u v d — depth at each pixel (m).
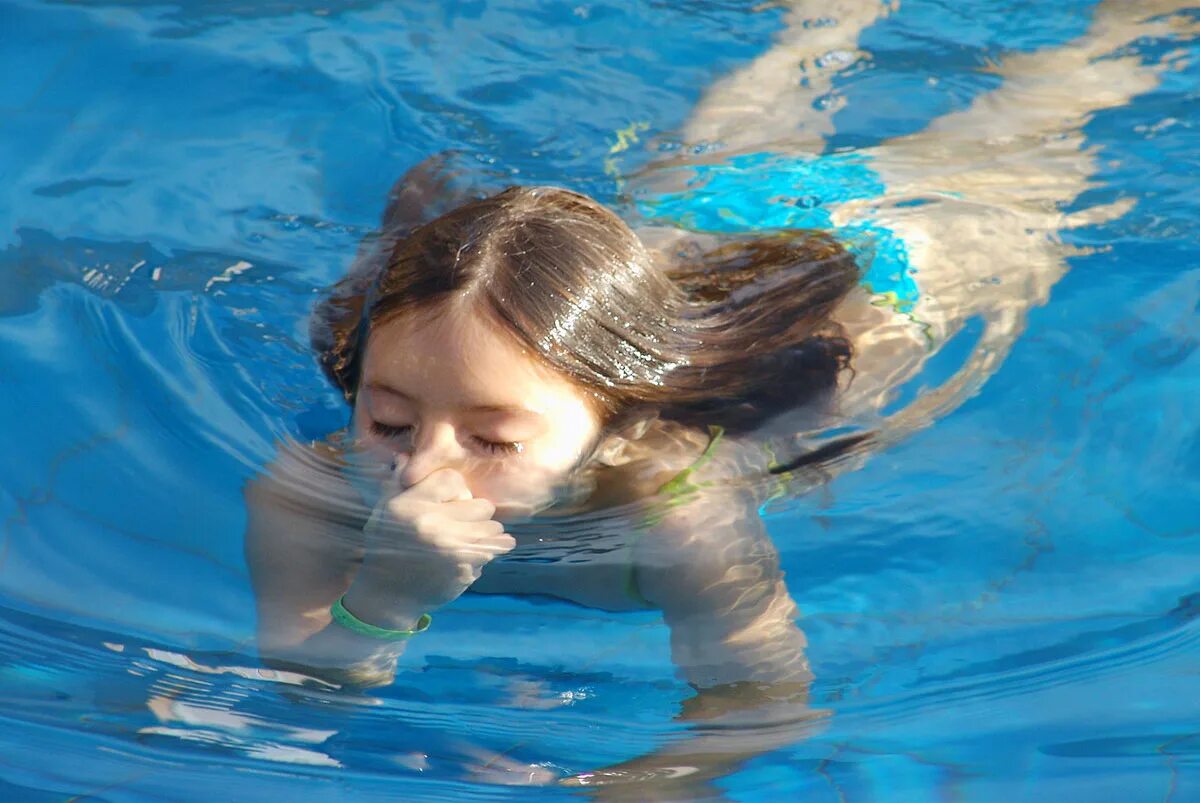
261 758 4.49
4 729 4.48
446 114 8.45
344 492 5.34
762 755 4.53
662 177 7.88
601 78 8.81
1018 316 6.80
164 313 6.59
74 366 6.19
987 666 4.87
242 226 7.41
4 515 5.35
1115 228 7.39
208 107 8.48
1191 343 6.59
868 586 5.27
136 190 7.64
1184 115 8.30
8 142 8.02
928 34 9.18
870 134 8.25
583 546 5.31
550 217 5.42
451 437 4.93
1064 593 5.20
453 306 4.89
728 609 5.16
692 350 5.74
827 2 9.48
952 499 5.70
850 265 6.86
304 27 9.25
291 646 4.92
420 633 5.12
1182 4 9.39
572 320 5.14
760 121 8.41
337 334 6.30
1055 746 4.49
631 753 4.58
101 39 9.04
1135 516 5.59
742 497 5.53
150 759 4.43
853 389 6.16
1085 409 6.21
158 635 4.89
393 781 4.43
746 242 7.02
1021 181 7.77
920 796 4.29
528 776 4.46
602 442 5.28
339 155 8.10
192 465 5.65
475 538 4.83
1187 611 5.06
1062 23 9.26
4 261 6.93
